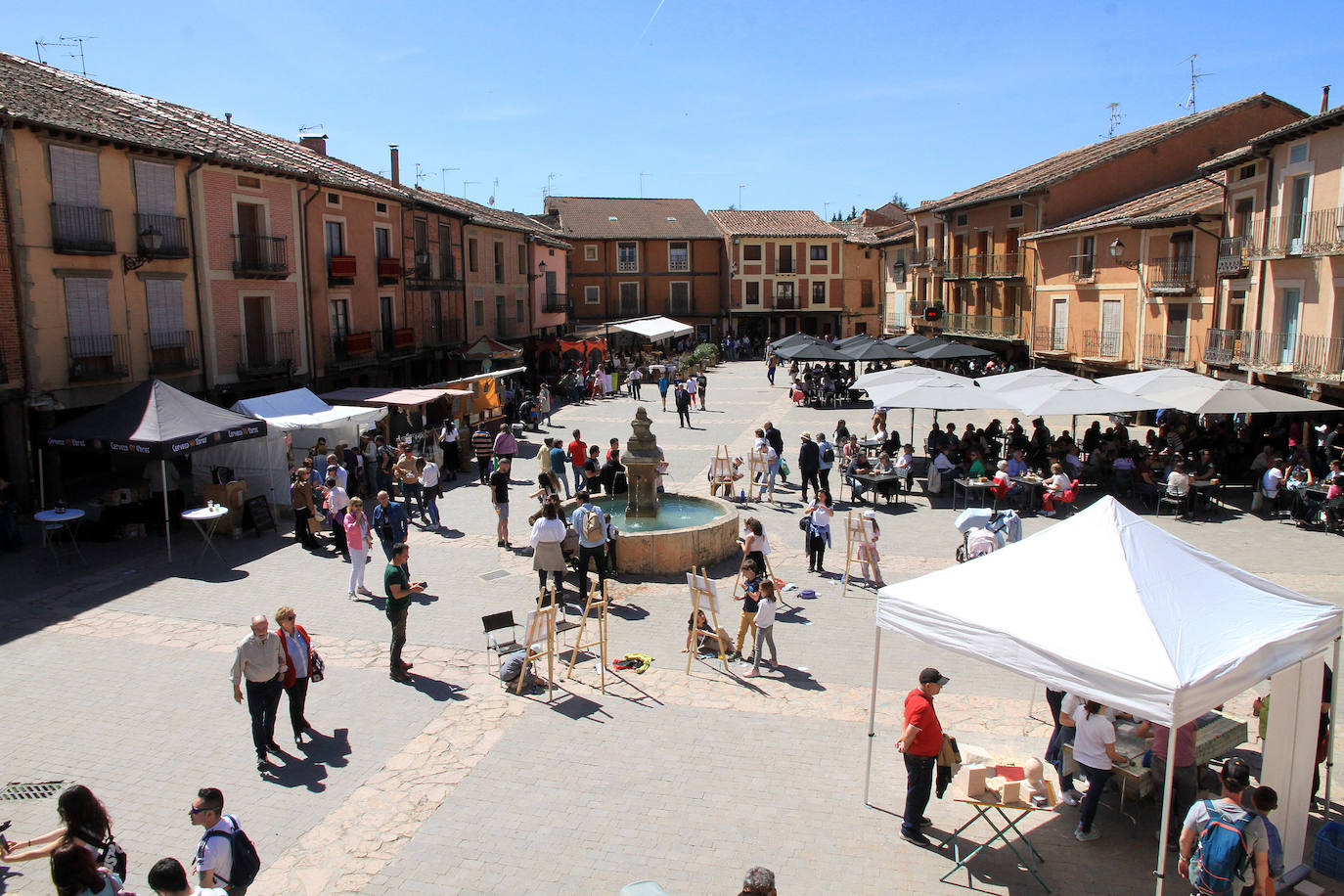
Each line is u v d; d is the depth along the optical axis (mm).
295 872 6980
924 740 7219
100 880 5383
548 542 12531
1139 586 6832
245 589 13797
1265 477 18547
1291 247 22000
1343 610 7062
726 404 37594
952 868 7016
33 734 9188
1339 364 20578
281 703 9961
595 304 66000
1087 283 34750
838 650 11430
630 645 11562
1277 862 5895
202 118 26906
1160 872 5988
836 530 17594
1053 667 6551
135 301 20609
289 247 25797
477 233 40906
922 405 20094
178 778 8375
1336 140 20500
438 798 8016
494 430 27234
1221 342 26172
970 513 14000
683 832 7484
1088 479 21094
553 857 7156
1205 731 7664
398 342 32094
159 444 15086
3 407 17609
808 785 8227
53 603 13125
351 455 19500
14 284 17609
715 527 14773
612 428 30656
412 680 10523
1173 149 37438
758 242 65438
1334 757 8875
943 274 48438
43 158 18203
